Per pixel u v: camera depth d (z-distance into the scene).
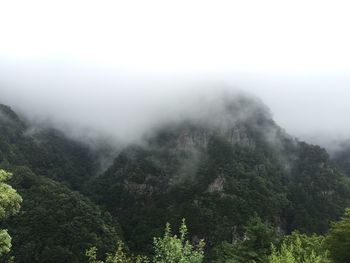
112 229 118.75
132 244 132.62
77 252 102.19
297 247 37.31
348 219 43.97
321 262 32.75
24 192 120.12
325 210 151.50
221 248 51.41
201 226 129.12
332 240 41.88
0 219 24.11
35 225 106.38
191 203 142.25
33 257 99.62
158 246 23.73
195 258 23.03
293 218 146.25
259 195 145.25
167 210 146.62
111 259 29.11
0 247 22.72
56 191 124.81
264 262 37.69
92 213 120.94
